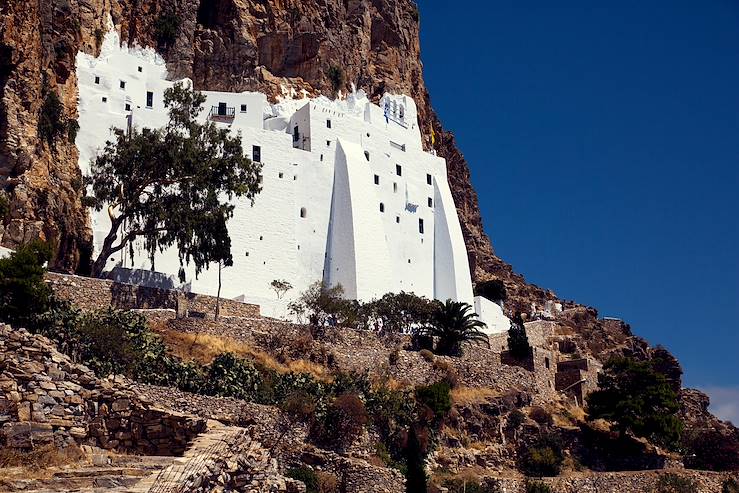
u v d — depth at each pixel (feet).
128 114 251.60
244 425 134.82
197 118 269.23
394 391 189.37
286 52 318.45
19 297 139.13
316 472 146.51
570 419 231.71
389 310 240.32
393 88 352.49
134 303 192.03
